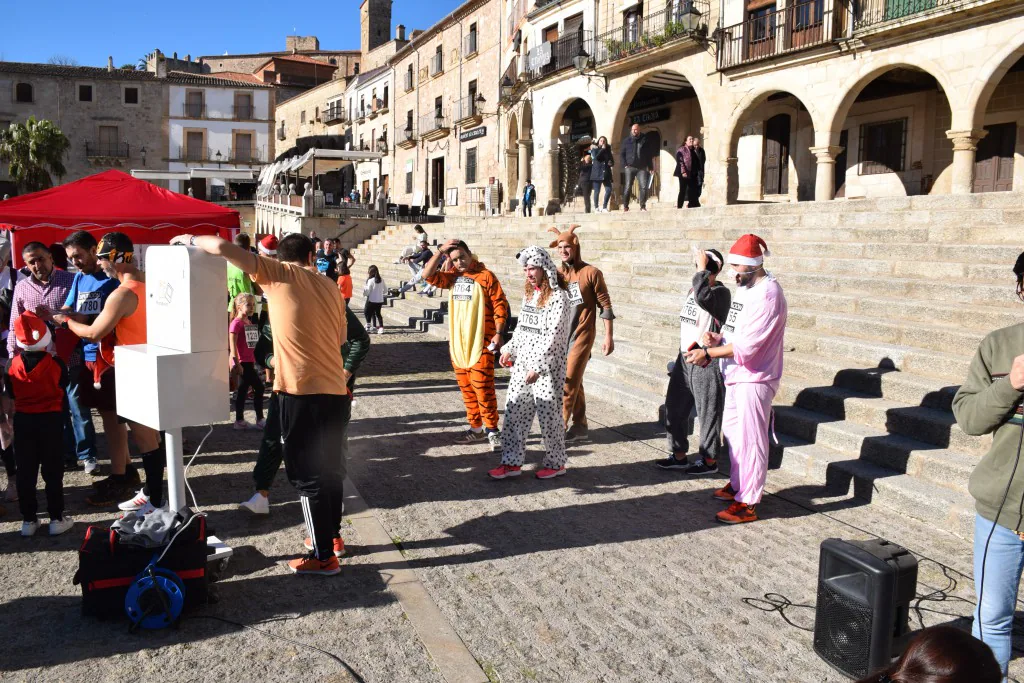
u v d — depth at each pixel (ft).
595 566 13.82
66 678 10.01
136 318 15.49
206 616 11.82
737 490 16.07
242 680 10.03
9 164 150.41
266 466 15.84
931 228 28.35
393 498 17.44
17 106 164.55
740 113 63.46
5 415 15.37
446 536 15.20
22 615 11.74
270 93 183.52
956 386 18.42
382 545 14.69
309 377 12.77
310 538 13.35
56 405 14.70
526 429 18.81
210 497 17.20
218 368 12.96
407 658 10.68
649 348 28.91
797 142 67.82
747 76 62.34
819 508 16.72
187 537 11.74
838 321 24.17
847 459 18.34
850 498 17.33
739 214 40.65
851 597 10.07
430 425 24.57
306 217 92.58
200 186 178.91
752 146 71.46
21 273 18.49
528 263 18.04
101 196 29.71
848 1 54.75
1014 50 45.62
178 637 11.17
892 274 26.91
